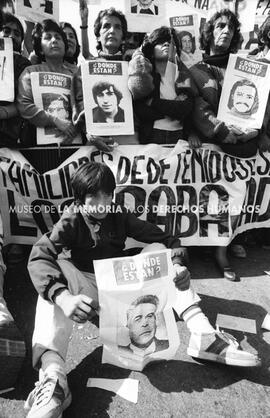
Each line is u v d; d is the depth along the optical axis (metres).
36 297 2.48
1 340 1.65
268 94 2.84
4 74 2.63
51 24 2.76
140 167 2.79
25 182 2.74
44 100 2.68
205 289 2.62
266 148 3.03
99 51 3.15
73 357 1.98
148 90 2.66
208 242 2.89
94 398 1.74
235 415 1.68
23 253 2.95
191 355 1.94
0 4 3.30
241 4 3.73
